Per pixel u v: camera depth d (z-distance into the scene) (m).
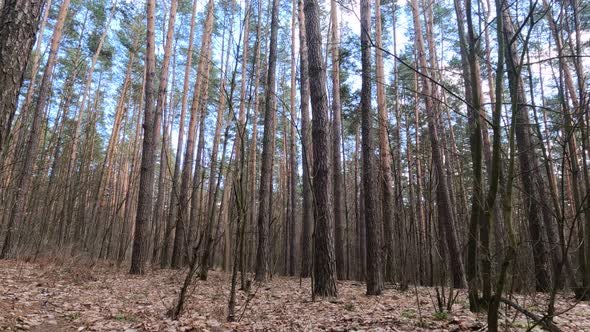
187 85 19.53
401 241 8.46
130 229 19.53
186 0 20.41
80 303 6.09
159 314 5.48
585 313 5.58
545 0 6.28
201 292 7.99
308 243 15.76
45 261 10.45
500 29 2.83
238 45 5.11
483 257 3.10
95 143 26.86
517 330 4.10
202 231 5.38
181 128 19.58
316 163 8.04
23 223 13.00
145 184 11.57
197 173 16.66
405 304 6.81
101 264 13.12
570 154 3.25
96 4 19.47
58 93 23.62
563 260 2.80
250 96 5.28
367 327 4.74
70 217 14.29
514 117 2.69
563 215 2.84
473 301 4.15
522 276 4.18
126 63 24.31
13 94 3.26
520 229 4.45
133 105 29.19
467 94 9.29
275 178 33.91
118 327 4.74
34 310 5.39
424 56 11.79
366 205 8.74
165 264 14.88
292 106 19.20
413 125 18.03
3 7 3.38
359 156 27.48
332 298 7.46
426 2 14.41
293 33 19.14
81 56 21.19
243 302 6.95
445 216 10.48
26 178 12.80
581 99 2.82
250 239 8.70
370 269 8.44
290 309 6.25
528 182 7.03
